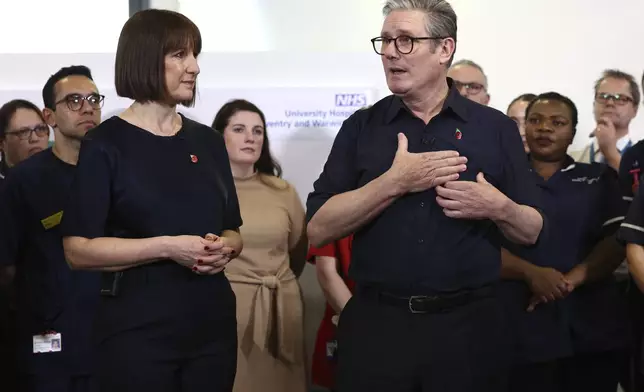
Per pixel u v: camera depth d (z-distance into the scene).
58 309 2.53
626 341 2.91
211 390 1.89
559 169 2.99
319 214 1.94
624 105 3.43
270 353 2.91
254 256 2.94
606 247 2.84
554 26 3.60
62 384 2.54
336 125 3.43
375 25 3.72
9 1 3.70
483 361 1.90
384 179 1.82
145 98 1.89
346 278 2.96
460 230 1.89
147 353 1.81
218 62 3.44
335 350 3.11
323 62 3.43
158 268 1.85
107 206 1.84
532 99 3.37
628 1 3.55
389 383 1.89
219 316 1.92
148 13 1.90
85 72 2.79
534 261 2.88
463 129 1.96
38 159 2.64
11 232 2.56
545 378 2.87
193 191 1.90
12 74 3.37
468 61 3.42
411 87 1.91
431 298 1.88
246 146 3.04
